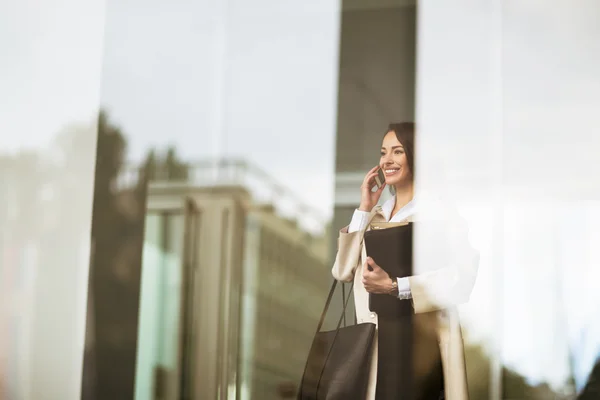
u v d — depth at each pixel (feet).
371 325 11.66
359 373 11.58
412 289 11.58
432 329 11.41
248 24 13.00
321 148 12.39
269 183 12.54
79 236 13.10
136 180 13.09
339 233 12.06
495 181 11.54
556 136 11.43
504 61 11.73
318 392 11.74
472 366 11.21
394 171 11.93
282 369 12.00
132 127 13.21
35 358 12.94
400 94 12.09
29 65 13.62
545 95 11.53
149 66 13.29
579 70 11.46
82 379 12.78
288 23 12.83
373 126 12.16
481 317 11.28
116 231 13.05
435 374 11.30
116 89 13.35
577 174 11.30
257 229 12.50
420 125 11.92
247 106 12.85
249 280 12.38
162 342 12.57
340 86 12.43
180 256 12.71
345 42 12.49
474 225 11.50
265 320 12.21
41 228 13.19
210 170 12.84
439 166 11.76
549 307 11.10
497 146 11.60
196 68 13.12
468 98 11.80
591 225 11.16
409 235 11.73
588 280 11.06
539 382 10.98
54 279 13.07
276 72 12.78
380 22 12.32
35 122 13.50
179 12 13.28
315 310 11.98
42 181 13.32
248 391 12.13
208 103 13.01
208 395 12.26
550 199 11.34
